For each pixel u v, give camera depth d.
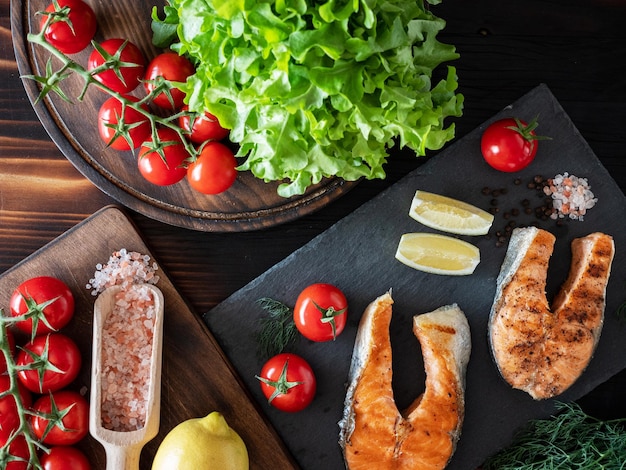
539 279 0.50
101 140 0.51
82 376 0.52
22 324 0.49
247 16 0.38
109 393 0.50
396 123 0.42
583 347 0.50
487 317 0.53
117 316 0.51
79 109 0.50
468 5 0.53
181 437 0.47
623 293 0.53
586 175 0.53
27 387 0.49
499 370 0.52
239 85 0.43
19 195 0.53
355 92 0.39
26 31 0.50
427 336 0.50
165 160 0.45
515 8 0.53
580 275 0.51
